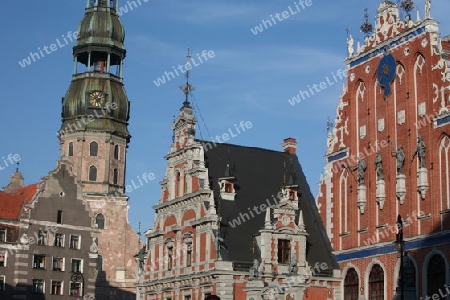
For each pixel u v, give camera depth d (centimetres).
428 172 5819
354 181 6638
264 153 7650
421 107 5972
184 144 7381
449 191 5609
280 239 6756
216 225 6712
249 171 7362
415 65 6100
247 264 6575
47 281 8750
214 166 7225
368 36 6675
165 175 7656
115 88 12375
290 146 7831
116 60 12606
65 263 8931
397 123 6212
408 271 5328
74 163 11988
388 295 6044
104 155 12075
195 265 6856
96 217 11825
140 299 7750
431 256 5694
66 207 9100
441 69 5797
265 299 6262
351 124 6756
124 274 11781
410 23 6169
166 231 7450
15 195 9069
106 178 12006
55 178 9100
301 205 7312
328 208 6950
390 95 6316
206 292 6662
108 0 12525
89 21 12350
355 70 6781
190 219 7088
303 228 6862
